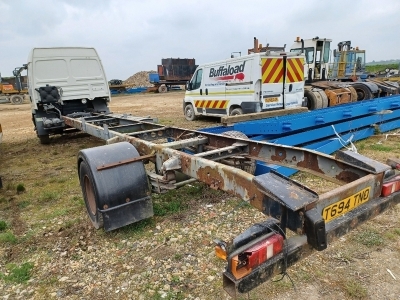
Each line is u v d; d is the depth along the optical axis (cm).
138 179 293
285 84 855
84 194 325
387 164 241
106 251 282
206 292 227
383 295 219
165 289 231
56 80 723
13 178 514
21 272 256
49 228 330
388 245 276
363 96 1185
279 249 162
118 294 229
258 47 1207
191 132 426
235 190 220
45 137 771
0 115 1659
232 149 335
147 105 1922
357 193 200
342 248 273
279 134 549
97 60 776
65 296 229
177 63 3547
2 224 334
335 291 224
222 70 923
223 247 155
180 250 278
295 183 182
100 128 479
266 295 222
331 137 624
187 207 359
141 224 322
